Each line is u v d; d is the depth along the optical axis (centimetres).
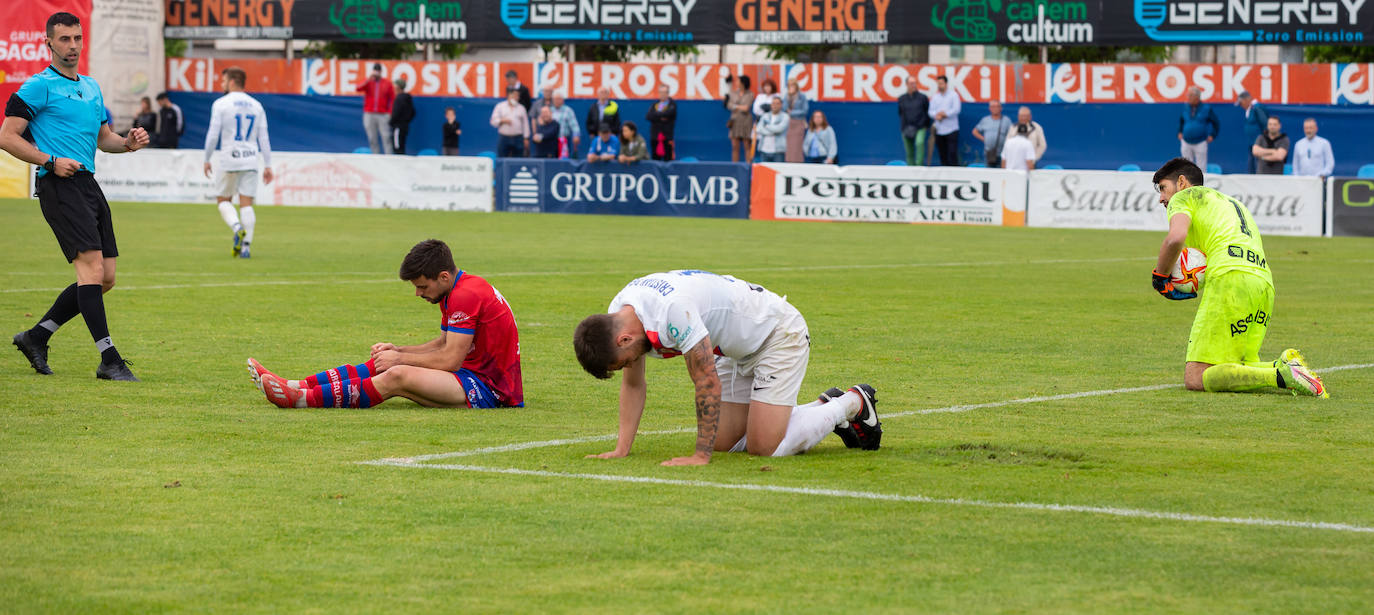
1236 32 3934
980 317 1739
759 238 3120
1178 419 1057
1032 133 3850
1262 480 835
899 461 888
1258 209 3497
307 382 1064
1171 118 4138
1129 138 4175
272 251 2612
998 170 3672
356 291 1945
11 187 4216
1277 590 611
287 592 599
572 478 826
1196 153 3856
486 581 618
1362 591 610
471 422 1018
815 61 4778
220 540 680
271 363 1298
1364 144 4041
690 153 4416
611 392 1179
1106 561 655
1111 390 1201
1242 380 1177
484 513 739
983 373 1295
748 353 889
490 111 4506
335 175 4091
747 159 4222
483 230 3241
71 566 634
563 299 1884
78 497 764
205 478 816
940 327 1636
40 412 1028
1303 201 3456
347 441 936
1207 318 1203
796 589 608
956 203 3697
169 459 870
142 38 4525
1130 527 719
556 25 4294
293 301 1819
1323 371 1312
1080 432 1001
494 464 866
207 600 588
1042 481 828
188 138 4653
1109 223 3603
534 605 585
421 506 752
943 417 1064
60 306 1209
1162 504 770
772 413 890
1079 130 4197
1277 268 2514
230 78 2475
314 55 5612
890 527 716
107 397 1100
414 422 1012
